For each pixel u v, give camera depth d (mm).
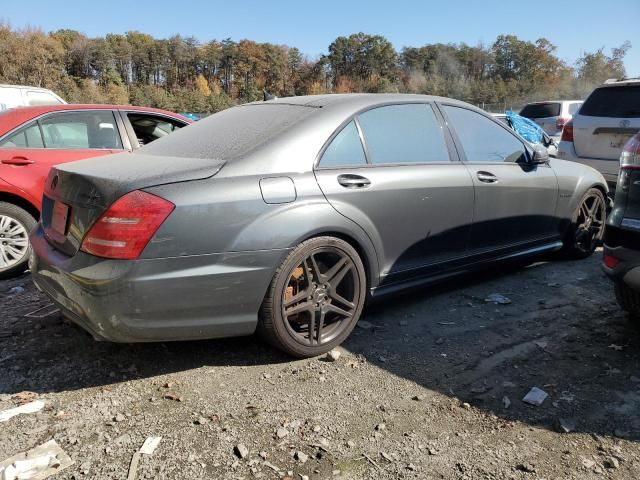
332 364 3025
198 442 2311
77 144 5062
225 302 2727
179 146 3316
